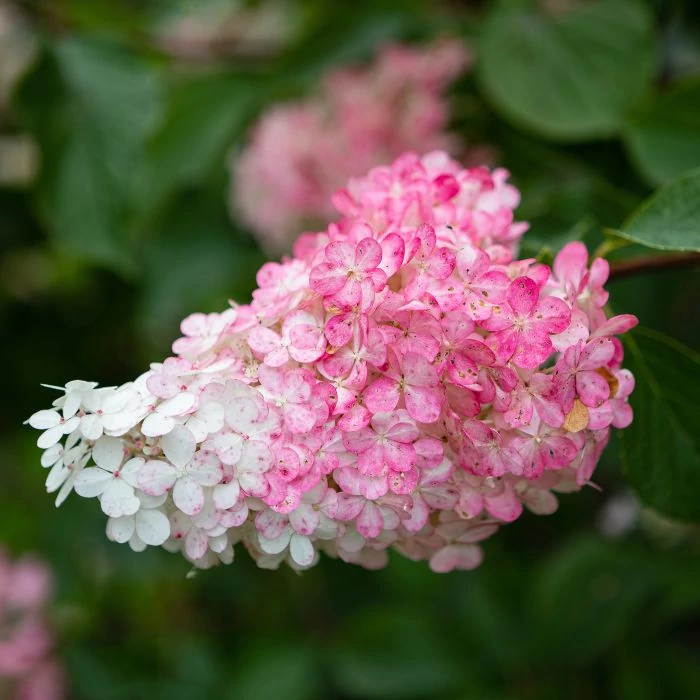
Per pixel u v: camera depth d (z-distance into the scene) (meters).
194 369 0.81
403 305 0.80
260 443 0.79
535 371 0.80
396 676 1.32
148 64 1.33
